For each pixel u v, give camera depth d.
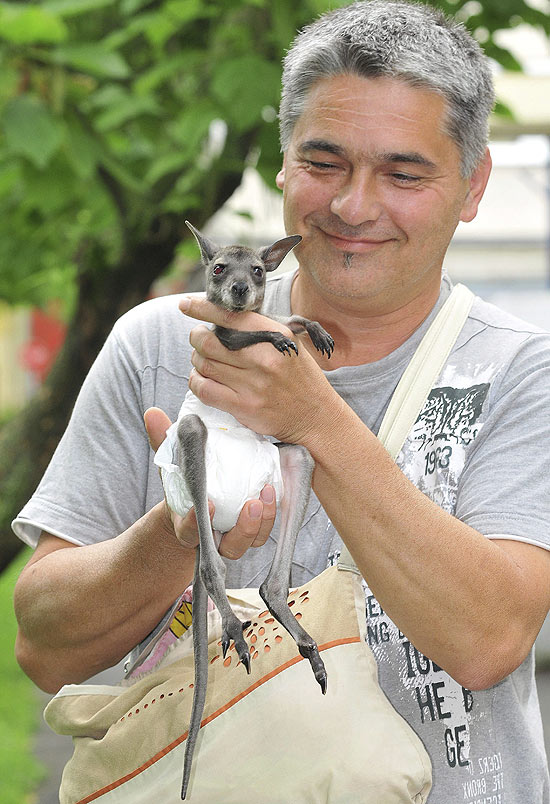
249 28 6.84
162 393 3.97
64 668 3.88
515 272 18.98
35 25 6.16
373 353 4.00
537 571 3.39
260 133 6.89
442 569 3.19
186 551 3.52
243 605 3.54
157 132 7.53
